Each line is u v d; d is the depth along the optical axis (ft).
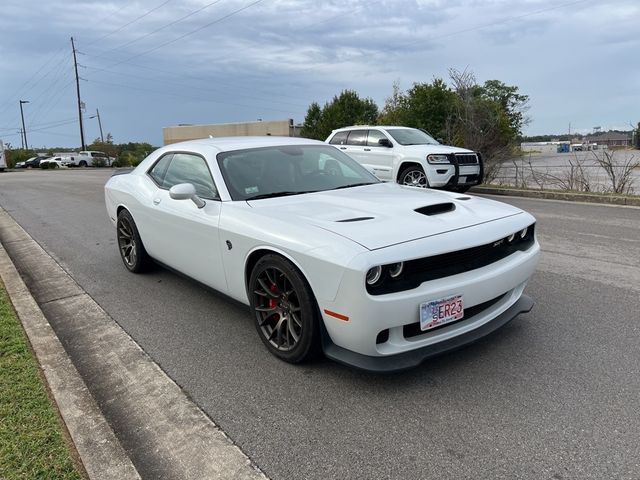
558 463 7.45
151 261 17.69
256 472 7.56
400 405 9.14
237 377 10.43
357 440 8.20
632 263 18.12
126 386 10.28
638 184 43.75
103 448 8.02
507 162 50.88
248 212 11.45
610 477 7.12
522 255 11.11
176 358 11.45
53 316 14.44
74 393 9.64
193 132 166.71
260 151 14.03
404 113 98.17
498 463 7.50
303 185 13.37
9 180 80.89
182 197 12.25
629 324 12.42
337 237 9.29
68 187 60.44
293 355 10.50
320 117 161.89
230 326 13.17
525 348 11.21
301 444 8.17
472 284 9.57
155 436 8.55
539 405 8.96
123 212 17.67
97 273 18.75
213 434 8.55
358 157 40.47
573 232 24.27
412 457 7.72
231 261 11.73
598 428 8.25
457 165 36.22
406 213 10.55
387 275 8.87
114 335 12.90
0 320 13.21
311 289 9.71
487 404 9.06
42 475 7.24
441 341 9.62
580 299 14.34
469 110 49.60
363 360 9.20
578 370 10.16
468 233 9.88
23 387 9.71
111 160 195.62
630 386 9.51
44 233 27.86
